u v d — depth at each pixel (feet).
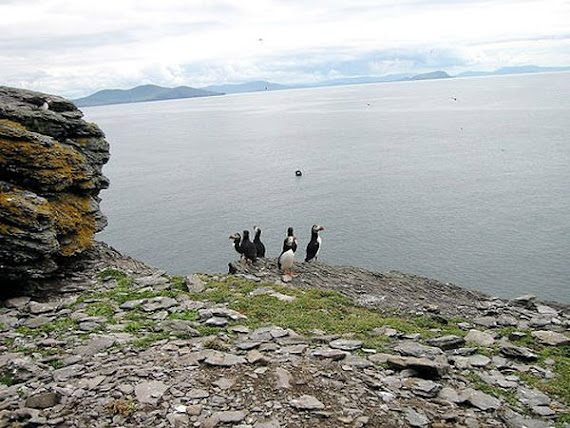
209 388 32.01
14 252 54.49
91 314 48.47
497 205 234.79
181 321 45.06
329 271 71.31
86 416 29.35
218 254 183.73
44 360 37.45
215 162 403.34
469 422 30.78
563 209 221.25
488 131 519.60
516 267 161.48
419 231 200.64
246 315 48.93
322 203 248.73
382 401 31.99
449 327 52.54
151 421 28.86
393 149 432.66
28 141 63.98
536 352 44.75
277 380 32.91
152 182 327.06
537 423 31.58
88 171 70.28
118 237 208.23
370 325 48.37
